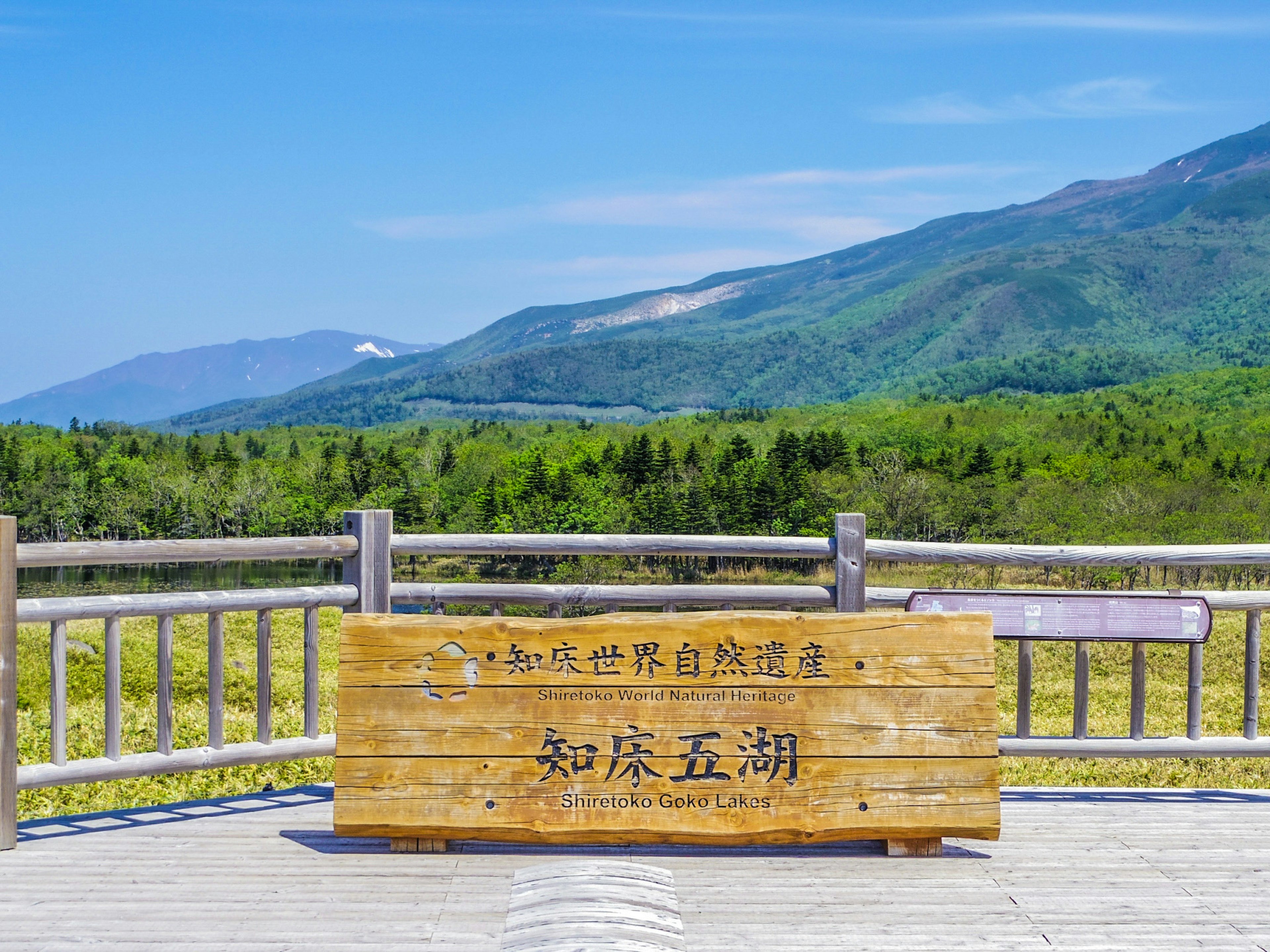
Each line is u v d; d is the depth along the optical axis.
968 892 3.60
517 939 3.10
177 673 14.08
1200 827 4.28
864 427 157.38
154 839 4.04
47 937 3.17
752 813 3.89
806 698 3.94
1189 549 4.73
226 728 9.52
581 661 3.96
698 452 108.88
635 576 49.59
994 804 3.90
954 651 3.98
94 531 109.25
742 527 79.69
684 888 3.60
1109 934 3.27
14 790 3.93
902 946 3.16
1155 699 13.39
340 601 4.55
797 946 3.15
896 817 3.89
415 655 3.96
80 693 12.60
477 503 92.88
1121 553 4.73
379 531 4.57
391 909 3.39
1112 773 7.44
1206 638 4.63
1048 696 13.56
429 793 3.90
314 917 3.33
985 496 69.25
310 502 105.88
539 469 90.69
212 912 3.36
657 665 3.96
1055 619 4.64
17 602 3.92
